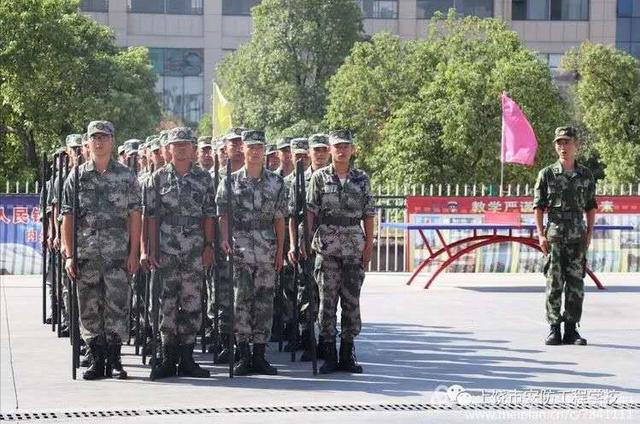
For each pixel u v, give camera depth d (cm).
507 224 2086
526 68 3772
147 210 1169
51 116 3853
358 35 4847
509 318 1684
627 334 1499
